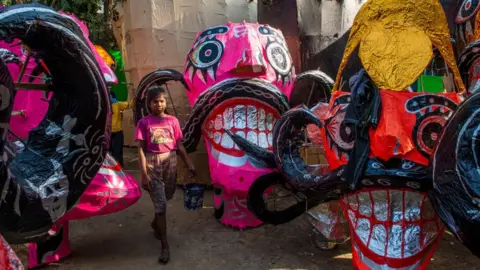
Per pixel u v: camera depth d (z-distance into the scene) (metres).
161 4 5.69
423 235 2.98
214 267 3.69
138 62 5.88
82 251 4.00
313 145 4.30
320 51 5.72
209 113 4.48
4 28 2.18
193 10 5.77
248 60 4.23
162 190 3.81
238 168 4.23
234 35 4.49
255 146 4.12
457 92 3.09
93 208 3.38
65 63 2.40
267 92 4.30
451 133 2.48
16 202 2.23
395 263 2.95
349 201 3.22
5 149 2.30
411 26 3.08
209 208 5.28
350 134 3.04
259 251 4.01
